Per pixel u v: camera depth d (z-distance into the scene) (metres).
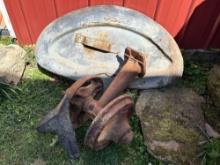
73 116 1.48
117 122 1.33
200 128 1.62
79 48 1.76
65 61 1.77
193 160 1.51
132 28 1.73
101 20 1.71
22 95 1.76
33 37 1.97
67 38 1.75
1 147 1.58
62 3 1.74
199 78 1.89
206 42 1.94
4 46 1.90
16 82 1.79
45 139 1.61
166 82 1.78
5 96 1.73
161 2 1.71
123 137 1.38
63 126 1.43
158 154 1.53
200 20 1.80
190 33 1.89
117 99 1.30
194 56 2.01
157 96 1.74
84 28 1.73
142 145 1.59
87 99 1.42
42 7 1.75
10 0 1.70
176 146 1.55
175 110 1.68
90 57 1.77
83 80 1.41
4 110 1.70
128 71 1.59
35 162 1.54
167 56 1.78
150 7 1.75
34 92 1.78
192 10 1.74
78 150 1.47
